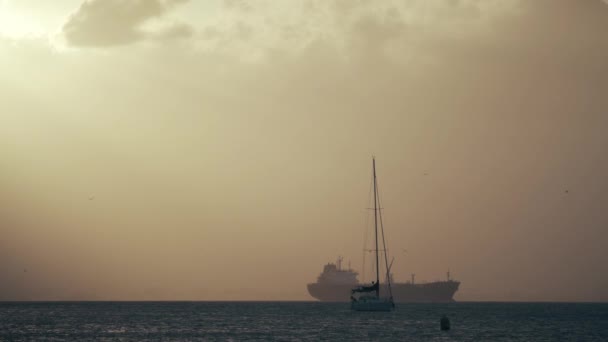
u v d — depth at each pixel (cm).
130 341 10544
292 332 12356
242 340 10688
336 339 10831
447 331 12619
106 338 11125
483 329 13438
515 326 14625
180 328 13612
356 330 12812
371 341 10562
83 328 13662
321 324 14825
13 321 16400
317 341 10488
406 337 11225
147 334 11994
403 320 16588
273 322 15738
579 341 10762
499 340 10781
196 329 13275
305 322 15712
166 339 10900
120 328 13675
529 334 12156
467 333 12200
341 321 16138
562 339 11119
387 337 11250
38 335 11788
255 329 13250
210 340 10706
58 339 10906
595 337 11581
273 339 10862
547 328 13950
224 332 12425
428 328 13400
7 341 10594
